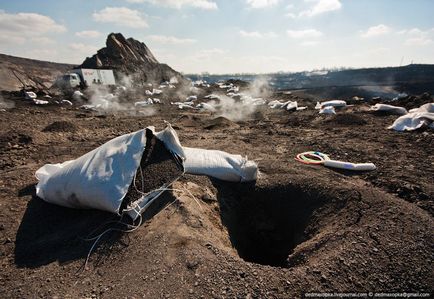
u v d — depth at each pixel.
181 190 4.07
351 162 5.80
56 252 3.38
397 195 4.41
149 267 2.91
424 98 11.43
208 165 4.76
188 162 4.80
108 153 3.92
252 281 2.71
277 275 2.78
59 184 3.93
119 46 44.31
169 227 3.41
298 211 4.30
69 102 18.16
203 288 2.64
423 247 3.10
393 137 7.48
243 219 4.51
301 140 7.61
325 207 4.05
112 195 3.55
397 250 3.05
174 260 2.95
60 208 4.16
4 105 15.77
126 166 3.78
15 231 3.81
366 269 2.85
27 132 8.38
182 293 2.60
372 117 10.19
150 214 3.69
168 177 4.12
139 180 3.92
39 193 4.24
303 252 3.28
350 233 3.32
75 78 26.45
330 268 2.86
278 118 11.87
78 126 9.84
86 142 8.12
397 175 5.02
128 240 3.32
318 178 4.61
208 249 3.09
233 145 7.21
